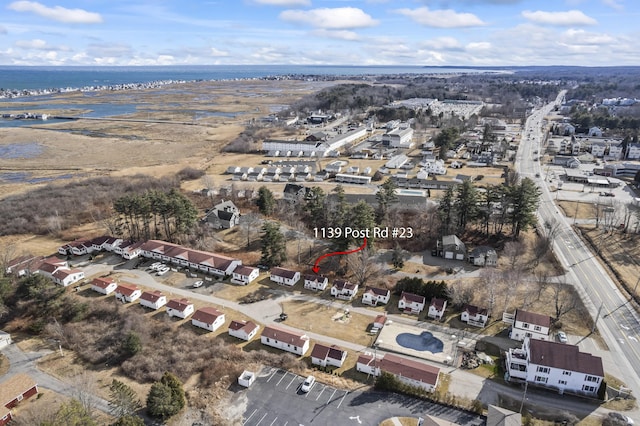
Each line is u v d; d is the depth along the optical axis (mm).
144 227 129875
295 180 184375
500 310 93438
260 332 87875
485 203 138500
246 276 105188
